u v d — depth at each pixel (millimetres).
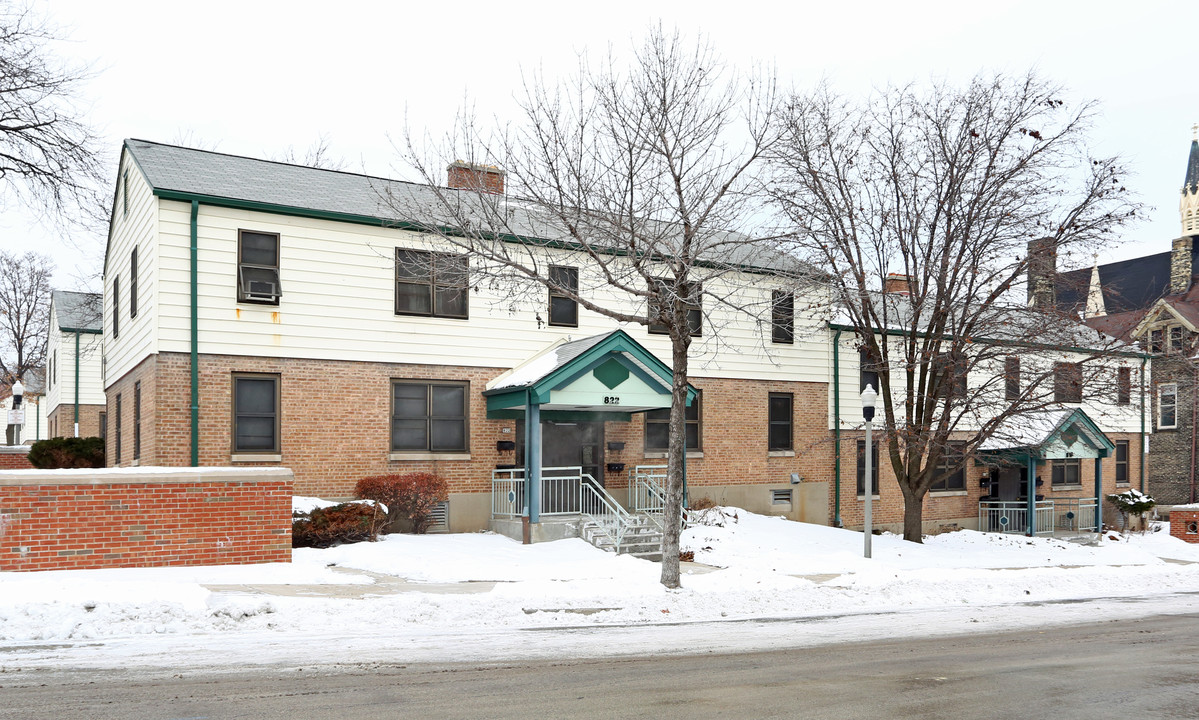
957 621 12172
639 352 19734
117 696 6852
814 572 16547
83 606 9969
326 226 19031
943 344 26094
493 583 13938
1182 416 37875
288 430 18469
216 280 17891
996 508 30094
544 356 20781
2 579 11711
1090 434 30406
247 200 18109
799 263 22031
